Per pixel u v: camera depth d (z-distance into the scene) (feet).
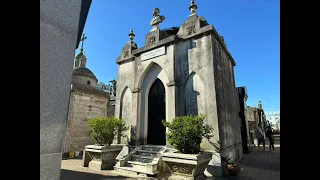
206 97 27.61
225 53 36.83
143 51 36.22
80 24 16.55
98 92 55.62
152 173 23.44
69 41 10.06
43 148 8.18
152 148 30.68
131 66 39.22
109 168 29.07
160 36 35.78
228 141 29.17
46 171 8.21
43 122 8.31
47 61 8.76
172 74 30.94
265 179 21.53
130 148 33.12
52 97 8.84
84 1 15.87
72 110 47.57
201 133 22.94
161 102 34.01
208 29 29.07
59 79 9.26
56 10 9.50
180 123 22.95
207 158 22.00
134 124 34.55
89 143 50.01
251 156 40.29
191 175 20.84
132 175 24.45
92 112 52.75
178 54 32.07
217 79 28.63
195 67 29.58
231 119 34.06
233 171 23.12
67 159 40.88
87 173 25.80
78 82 66.39
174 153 22.06
